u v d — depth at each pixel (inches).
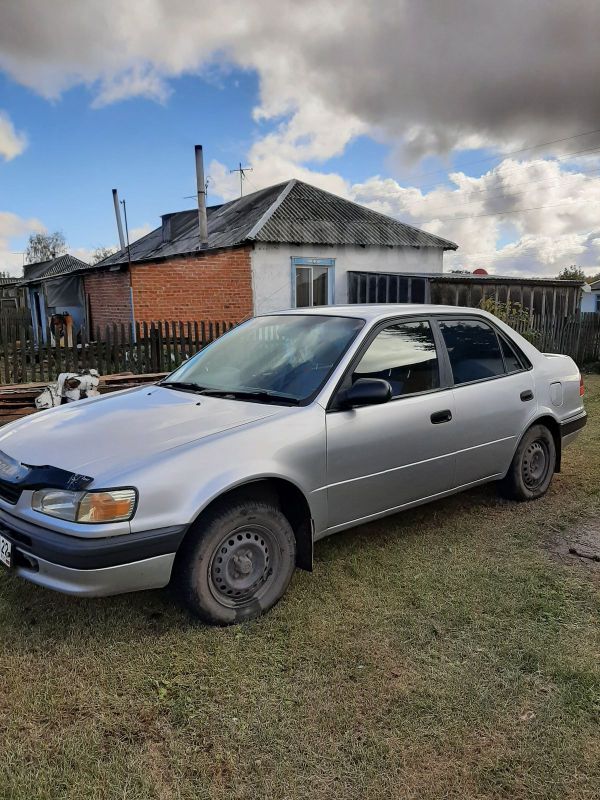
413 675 99.6
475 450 157.1
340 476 126.1
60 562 99.0
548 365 184.4
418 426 140.0
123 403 138.2
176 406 130.6
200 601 109.4
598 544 151.6
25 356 327.9
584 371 506.3
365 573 135.0
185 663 102.4
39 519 102.4
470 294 538.9
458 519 167.5
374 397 122.8
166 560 103.3
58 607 119.5
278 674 99.9
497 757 82.3
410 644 108.3
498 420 162.4
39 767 80.1
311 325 149.6
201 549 107.9
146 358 369.4
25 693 94.5
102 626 113.0
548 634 111.6
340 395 128.0
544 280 558.9
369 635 111.1
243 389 136.6
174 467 104.7
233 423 117.9
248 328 165.9
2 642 107.8
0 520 108.2
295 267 584.7
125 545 99.0
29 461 110.2
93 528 98.1
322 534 126.6
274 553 118.8
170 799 75.5
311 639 109.6
